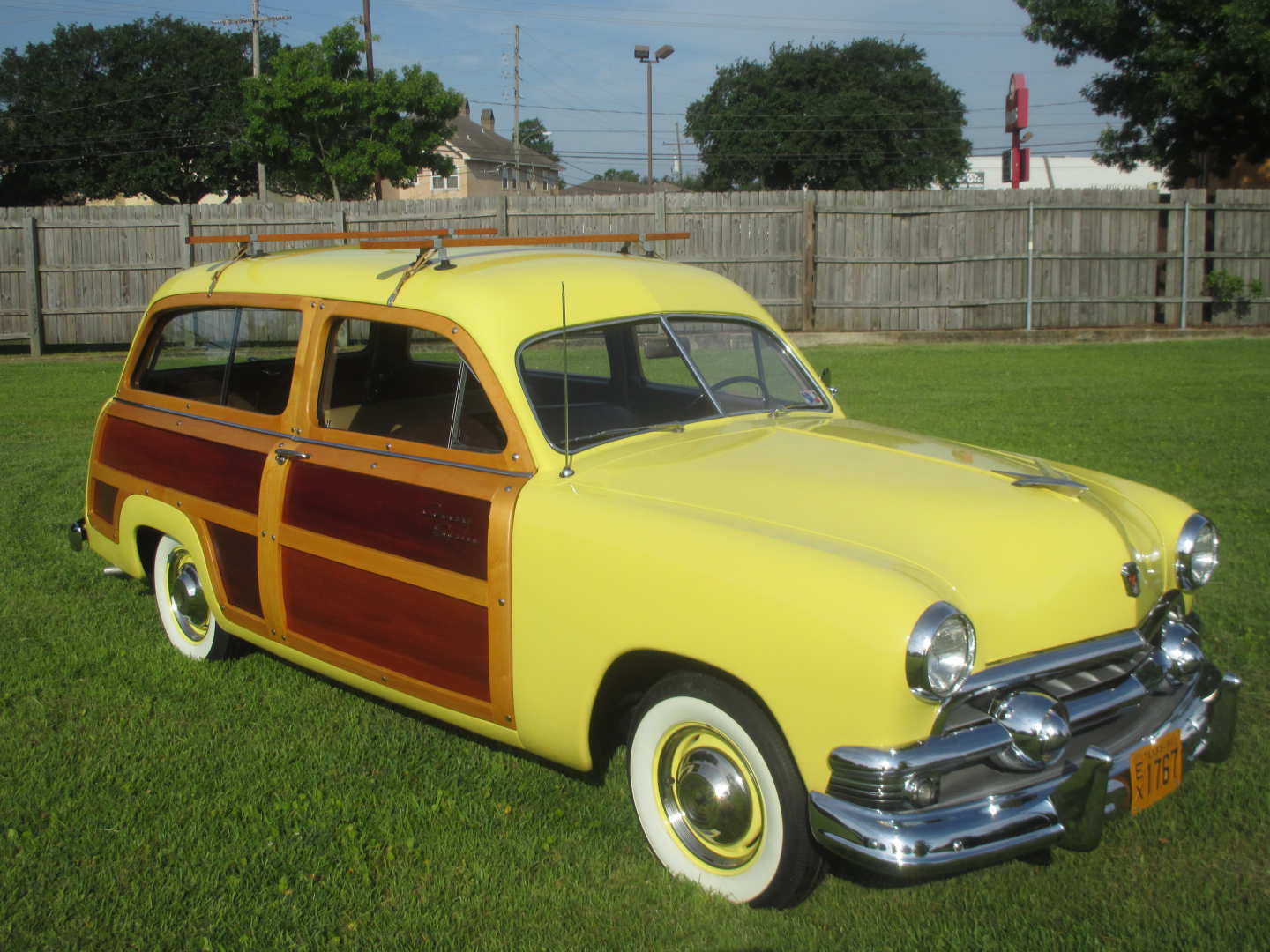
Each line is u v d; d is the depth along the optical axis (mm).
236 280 4484
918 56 63281
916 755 2707
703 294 4383
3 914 3094
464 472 3557
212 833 3510
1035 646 2988
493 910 3133
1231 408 10523
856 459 3686
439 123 34875
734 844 3145
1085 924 3043
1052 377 12945
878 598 2709
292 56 32844
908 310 17547
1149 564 3379
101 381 13977
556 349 3729
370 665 3826
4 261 17156
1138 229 17531
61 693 4551
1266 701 4270
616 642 3137
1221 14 22250
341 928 3059
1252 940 2959
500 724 3506
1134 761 3014
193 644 4926
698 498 3289
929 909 3127
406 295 3846
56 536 6805
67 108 54125
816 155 61125
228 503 4289
